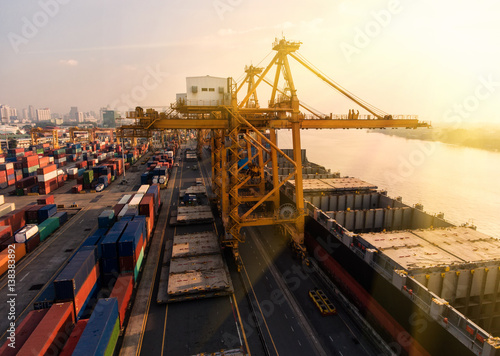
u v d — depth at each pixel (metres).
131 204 55.09
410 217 44.44
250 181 70.88
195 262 42.50
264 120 49.19
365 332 31.02
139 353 28.16
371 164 165.00
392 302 27.27
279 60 51.53
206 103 43.31
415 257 28.34
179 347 28.97
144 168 142.00
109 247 37.59
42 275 43.09
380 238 33.28
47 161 126.12
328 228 40.12
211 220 64.25
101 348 23.52
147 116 43.78
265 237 56.66
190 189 88.94
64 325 27.48
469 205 92.69
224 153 52.75
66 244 54.06
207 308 35.00
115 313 28.20
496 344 18.06
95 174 106.12
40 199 67.94
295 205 51.53
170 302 35.78
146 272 43.53
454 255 28.84
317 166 81.56
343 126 49.88
